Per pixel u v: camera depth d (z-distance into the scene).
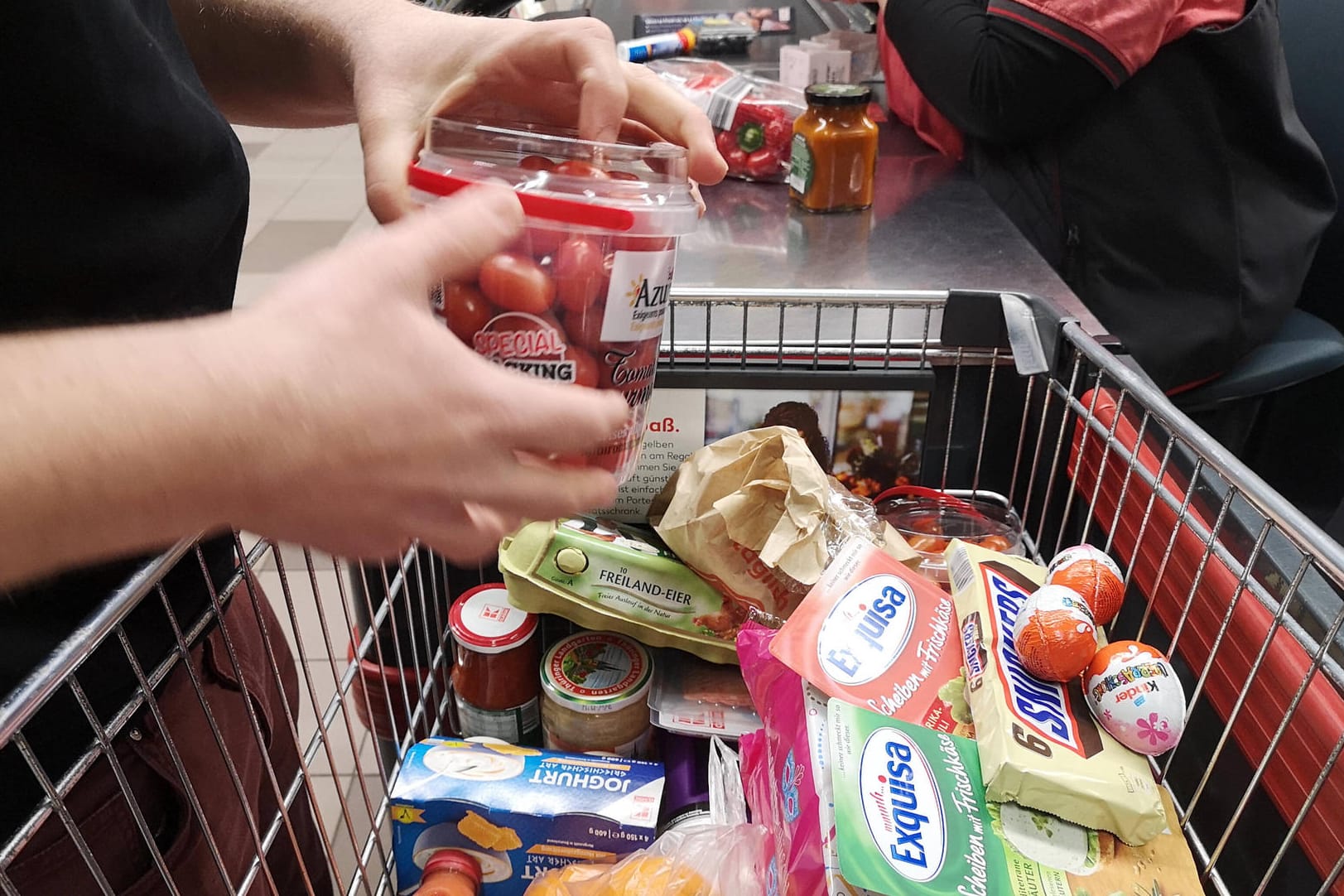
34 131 0.53
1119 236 1.57
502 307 0.46
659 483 1.00
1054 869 0.62
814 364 0.96
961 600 0.80
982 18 1.56
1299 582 0.61
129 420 0.30
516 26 0.64
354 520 0.37
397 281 0.35
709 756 0.96
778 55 2.45
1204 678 0.69
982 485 1.05
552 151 0.53
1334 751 0.59
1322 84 1.78
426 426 0.35
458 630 0.94
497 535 0.42
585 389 0.42
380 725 1.08
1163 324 1.56
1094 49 1.42
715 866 0.79
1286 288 1.56
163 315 0.64
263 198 3.54
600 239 0.47
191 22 0.79
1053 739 0.67
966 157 1.86
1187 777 0.81
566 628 1.09
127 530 0.32
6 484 0.29
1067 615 0.70
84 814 0.63
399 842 0.85
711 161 0.66
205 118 0.65
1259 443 1.87
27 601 0.58
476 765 0.87
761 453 0.89
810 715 0.73
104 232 0.58
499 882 0.85
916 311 1.07
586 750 0.93
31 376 0.30
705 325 1.03
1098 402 0.87
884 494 1.01
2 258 0.55
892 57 1.98
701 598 0.92
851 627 0.78
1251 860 0.72
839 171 1.52
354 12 0.71
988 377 0.99
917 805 0.64
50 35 0.51
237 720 0.78
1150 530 0.83
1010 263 1.32
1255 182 1.51
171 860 0.68
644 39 2.17
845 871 0.60
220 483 0.32
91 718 0.51
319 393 0.33
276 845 0.90
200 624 0.62
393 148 0.59
